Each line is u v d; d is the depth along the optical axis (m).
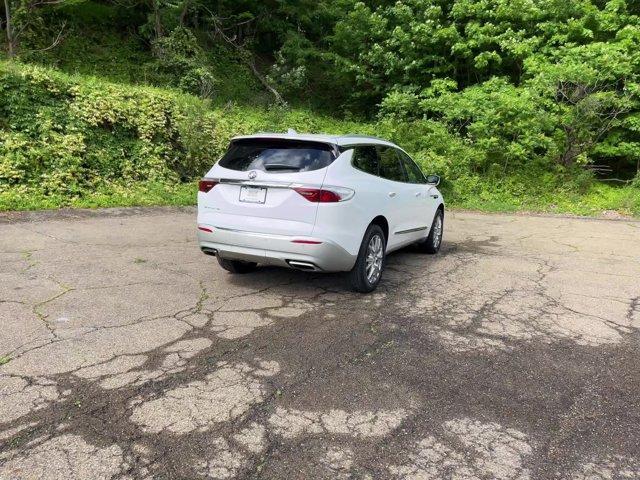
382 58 20.02
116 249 6.86
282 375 3.38
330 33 22.98
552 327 4.49
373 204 5.32
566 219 12.91
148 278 5.56
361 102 22.12
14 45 14.14
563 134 15.77
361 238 5.11
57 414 2.80
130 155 11.53
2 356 3.47
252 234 4.88
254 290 5.30
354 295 5.29
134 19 19.20
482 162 15.82
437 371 3.53
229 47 22.06
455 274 6.41
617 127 16.56
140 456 2.47
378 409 2.99
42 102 10.62
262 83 21.14
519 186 15.46
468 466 2.49
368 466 2.46
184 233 8.21
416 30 18.62
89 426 2.70
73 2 15.45
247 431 2.72
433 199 7.44
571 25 16.70
